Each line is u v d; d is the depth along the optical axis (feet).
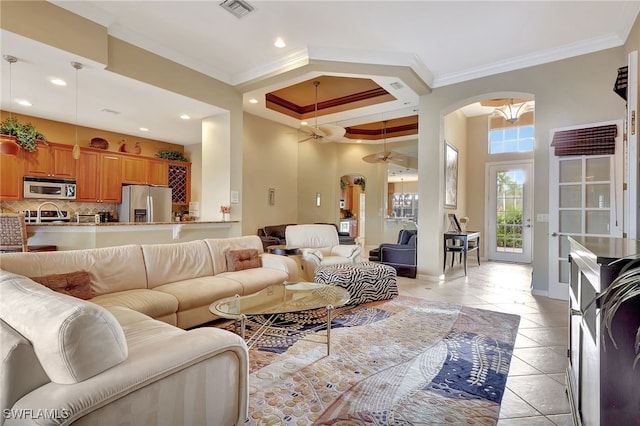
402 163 27.02
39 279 7.73
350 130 27.22
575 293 5.74
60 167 17.83
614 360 3.42
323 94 19.75
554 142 13.15
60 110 16.20
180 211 24.50
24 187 16.44
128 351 4.39
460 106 16.24
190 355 4.54
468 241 19.67
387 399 6.18
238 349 5.19
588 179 12.75
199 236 14.58
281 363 7.61
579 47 12.77
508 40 12.51
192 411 4.59
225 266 12.32
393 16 10.93
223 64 14.69
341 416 5.67
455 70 15.26
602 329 3.15
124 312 7.13
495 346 8.57
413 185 28.30
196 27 11.64
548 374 7.16
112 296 8.65
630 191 8.15
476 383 6.77
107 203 20.58
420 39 12.44
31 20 9.31
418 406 5.97
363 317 10.87
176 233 13.55
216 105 15.28
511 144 23.76
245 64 14.67
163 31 11.90
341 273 12.14
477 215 24.94
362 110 20.11
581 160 12.87
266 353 8.15
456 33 12.01
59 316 3.70
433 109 16.40
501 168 24.07
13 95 14.03
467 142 25.38
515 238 23.44
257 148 21.04
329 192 27.17
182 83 13.83
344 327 9.95
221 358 4.97
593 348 3.92
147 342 5.06
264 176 21.56
